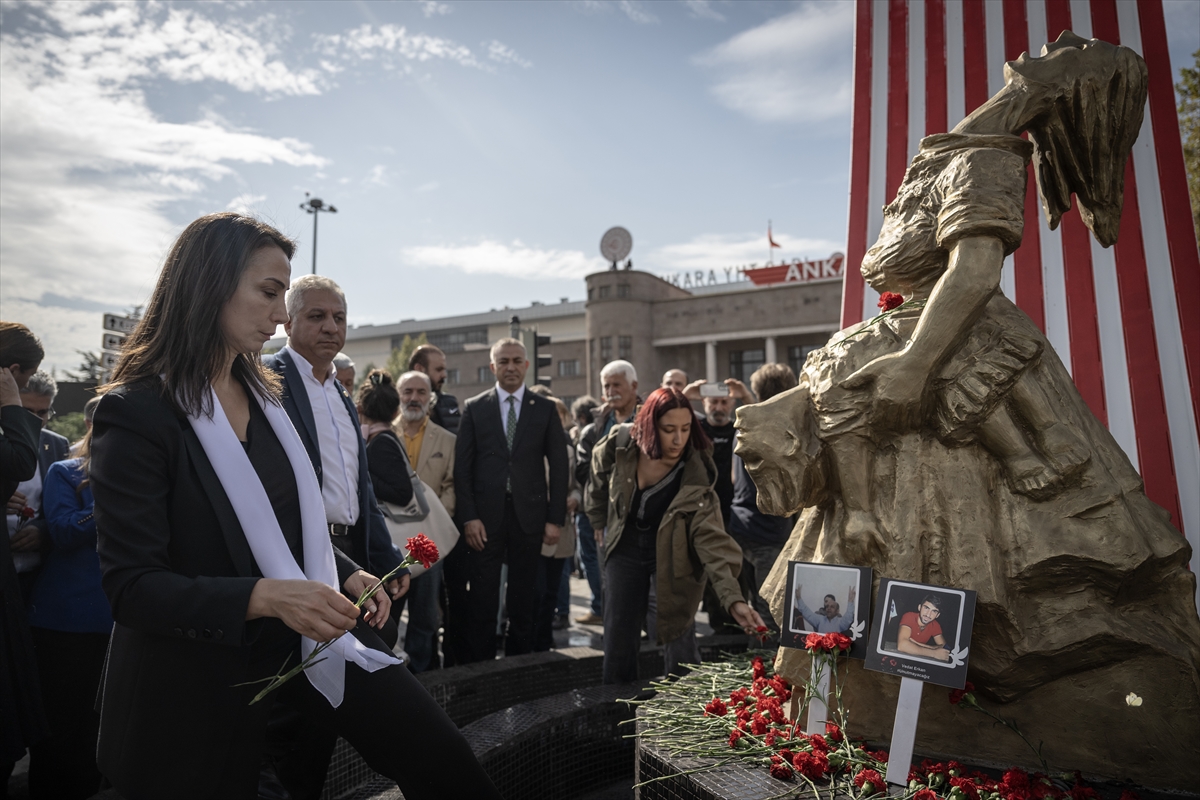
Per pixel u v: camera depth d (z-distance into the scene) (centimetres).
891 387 204
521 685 351
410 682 162
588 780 288
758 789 178
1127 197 359
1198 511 321
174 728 134
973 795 171
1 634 267
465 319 6512
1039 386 205
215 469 141
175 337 141
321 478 248
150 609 127
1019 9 388
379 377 404
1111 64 227
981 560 194
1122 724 184
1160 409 337
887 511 206
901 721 179
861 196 415
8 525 306
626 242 4241
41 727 275
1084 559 188
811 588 206
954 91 399
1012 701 193
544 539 444
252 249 147
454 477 439
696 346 4328
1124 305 353
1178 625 192
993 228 203
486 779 161
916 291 228
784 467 217
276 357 267
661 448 308
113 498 131
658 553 308
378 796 215
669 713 226
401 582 219
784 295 3978
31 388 336
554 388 4891
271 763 220
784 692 215
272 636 153
